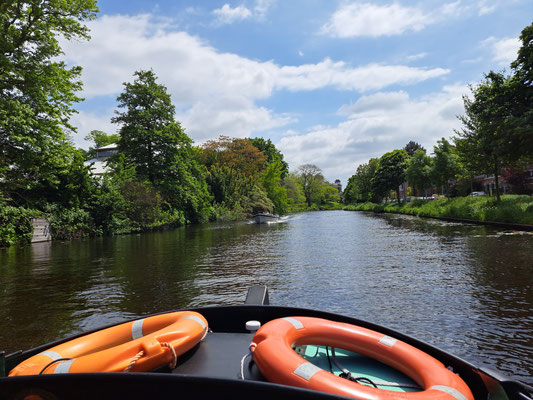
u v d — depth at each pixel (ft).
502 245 38.63
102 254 46.80
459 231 56.75
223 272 30.48
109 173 102.12
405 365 7.18
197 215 132.05
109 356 7.07
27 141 59.47
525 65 63.10
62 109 66.80
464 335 14.76
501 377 6.77
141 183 100.68
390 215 137.90
